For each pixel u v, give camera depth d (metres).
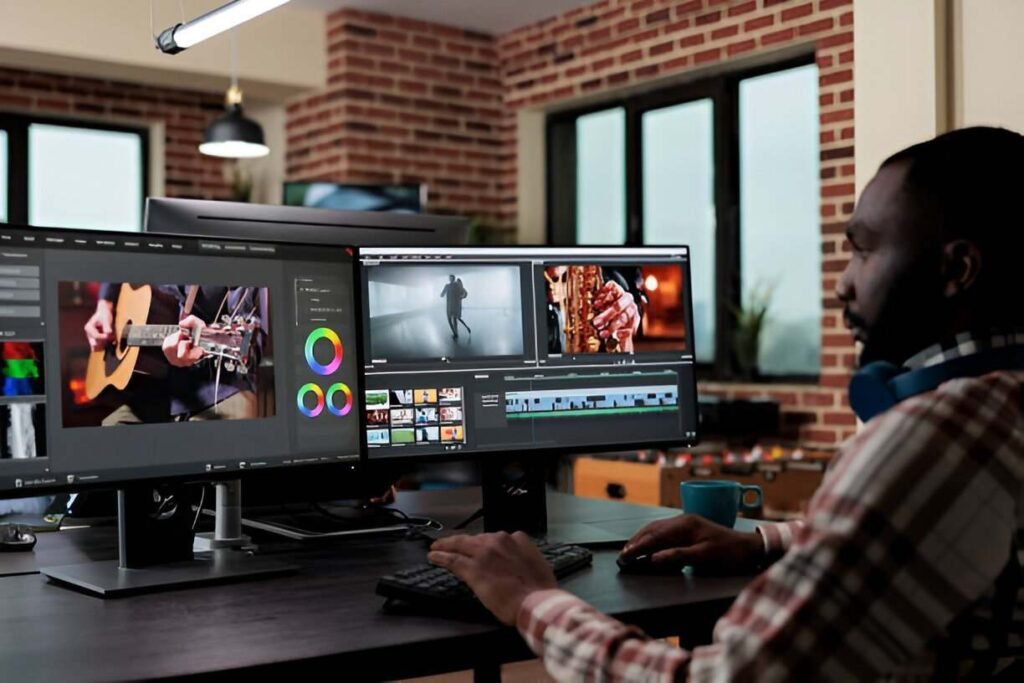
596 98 6.15
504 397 1.87
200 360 1.59
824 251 4.82
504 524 1.91
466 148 6.45
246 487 2.02
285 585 1.51
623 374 1.95
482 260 1.87
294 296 1.69
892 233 0.98
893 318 0.98
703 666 0.92
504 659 1.26
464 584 1.34
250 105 6.77
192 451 1.57
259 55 5.95
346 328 1.74
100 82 6.34
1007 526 0.89
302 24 6.09
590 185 6.36
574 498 2.43
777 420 4.82
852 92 4.73
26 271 1.45
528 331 1.89
